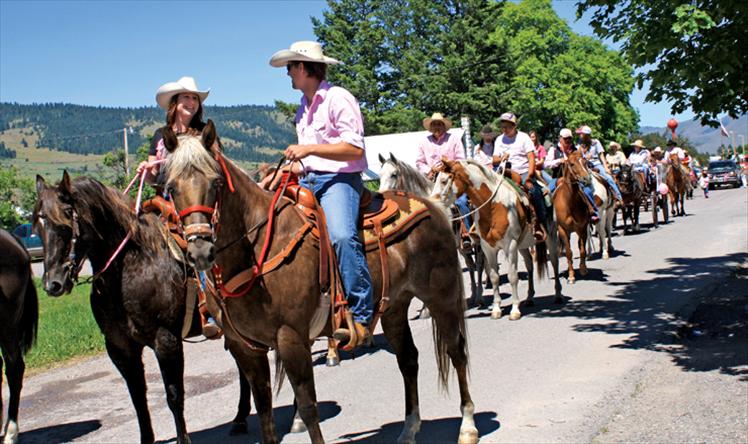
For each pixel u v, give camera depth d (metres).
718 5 6.79
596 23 7.98
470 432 4.82
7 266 5.82
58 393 7.38
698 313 8.37
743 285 9.84
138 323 4.82
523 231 9.18
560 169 12.72
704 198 33.38
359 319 4.32
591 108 46.47
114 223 4.86
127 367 5.02
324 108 4.43
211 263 3.46
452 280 5.03
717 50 6.94
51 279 4.62
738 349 6.69
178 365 4.92
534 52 46.91
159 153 5.18
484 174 9.01
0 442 5.87
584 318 8.68
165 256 4.96
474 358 7.18
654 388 5.75
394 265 4.69
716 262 12.16
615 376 6.12
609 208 14.54
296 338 4.00
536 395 5.79
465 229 10.05
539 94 45.16
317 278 4.14
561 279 12.14
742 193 34.94
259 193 4.09
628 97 50.66
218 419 6.07
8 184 41.84
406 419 5.00
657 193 21.14
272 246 4.01
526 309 9.71
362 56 45.41
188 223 3.48
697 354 6.65
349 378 6.92
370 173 17.08
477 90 41.22
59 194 4.72
